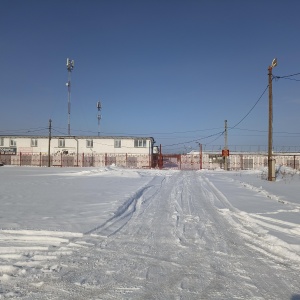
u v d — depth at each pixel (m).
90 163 54.41
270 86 25.30
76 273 5.16
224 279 5.06
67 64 55.81
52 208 10.91
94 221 8.91
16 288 4.56
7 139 56.16
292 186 19.78
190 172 38.28
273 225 8.80
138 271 5.33
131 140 55.06
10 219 8.95
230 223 9.34
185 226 8.84
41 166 51.34
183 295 4.44
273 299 4.34
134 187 18.33
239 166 53.19
